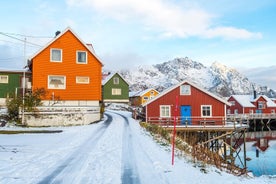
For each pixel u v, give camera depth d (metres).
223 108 33.41
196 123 33.03
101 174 9.77
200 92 33.50
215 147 32.47
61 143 15.98
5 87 31.20
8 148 13.93
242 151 34.78
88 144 15.79
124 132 21.45
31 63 32.41
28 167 10.41
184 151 15.95
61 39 31.50
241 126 30.39
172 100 33.28
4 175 9.23
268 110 71.12
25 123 24.31
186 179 9.69
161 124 32.53
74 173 9.80
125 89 63.66
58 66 31.22
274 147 38.44
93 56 32.75
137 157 12.77
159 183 9.01
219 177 11.05
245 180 11.87
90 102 32.25
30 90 30.64
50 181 8.81
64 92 31.28
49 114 25.17
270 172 23.53
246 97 73.38
